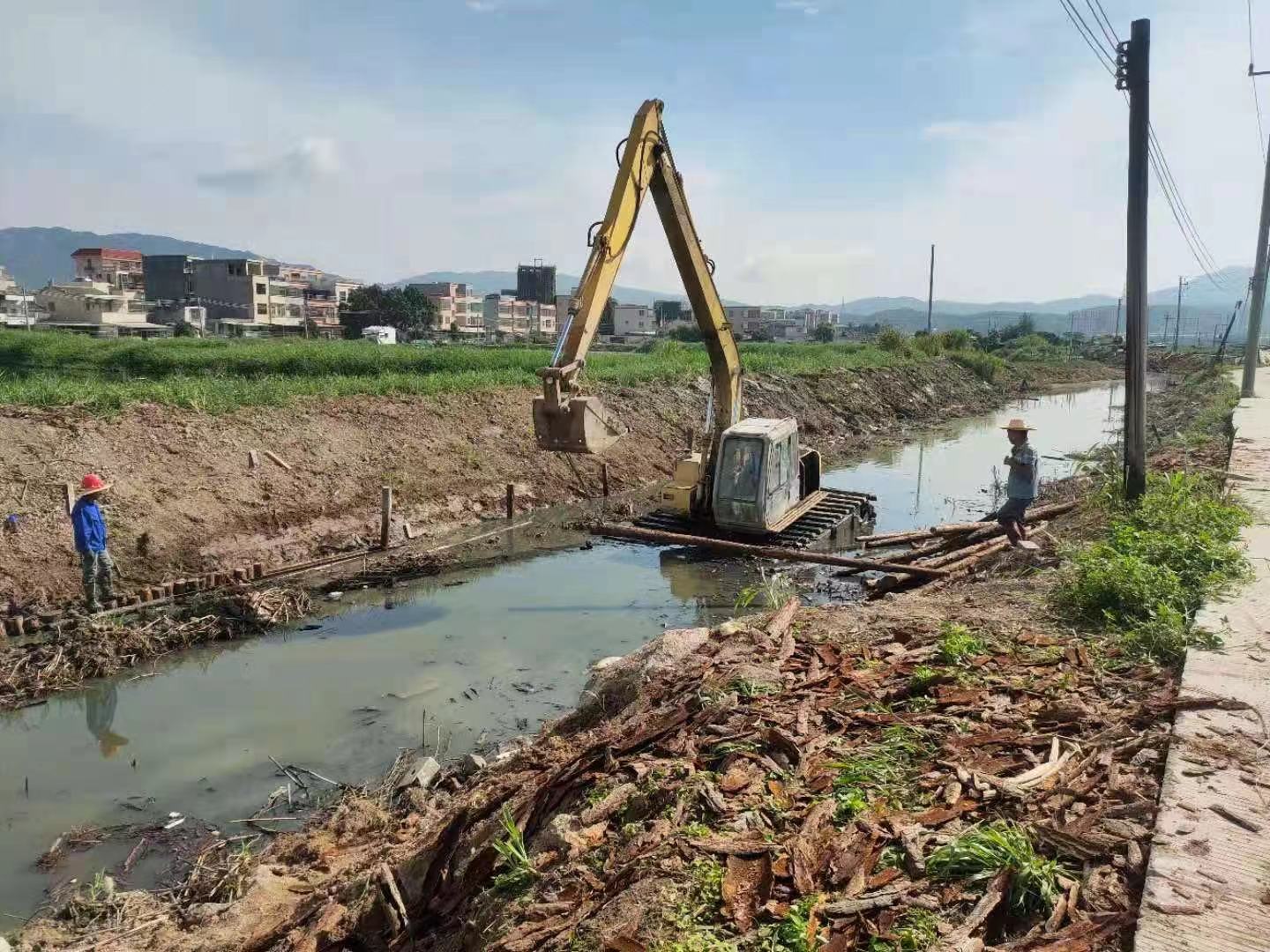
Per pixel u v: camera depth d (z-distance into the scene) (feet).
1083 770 13.92
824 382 119.55
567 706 29.50
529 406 73.56
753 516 46.55
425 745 26.78
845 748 15.37
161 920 18.56
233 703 29.84
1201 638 19.49
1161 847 11.58
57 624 34.86
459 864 16.26
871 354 151.64
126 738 27.45
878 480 76.38
